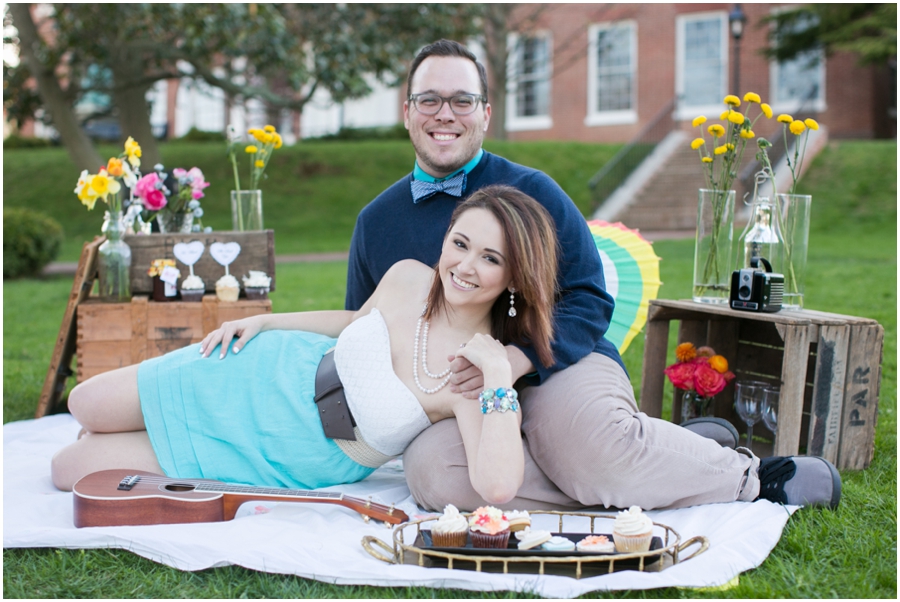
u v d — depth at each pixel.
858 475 3.00
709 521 2.44
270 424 2.66
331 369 2.65
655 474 2.50
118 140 23.42
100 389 2.71
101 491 2.42
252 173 4.45
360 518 2.53
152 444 2.69
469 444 2.43
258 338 2.79
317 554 2.16
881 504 2.63
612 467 2.48
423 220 3.09
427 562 2.16
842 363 3.01
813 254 10.33
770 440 3.57
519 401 2.68
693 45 18.72
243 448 2.65
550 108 20.23
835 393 3.01
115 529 2.28
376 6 13.09
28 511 2.52
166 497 2.39
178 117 23.70
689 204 14.67
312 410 2.65
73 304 3.93
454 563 2.16
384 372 2.55
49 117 13.88
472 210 2.47
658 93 19.05
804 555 2.24
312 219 15.37
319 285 8.91
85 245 3.98
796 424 2.97
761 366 3.59
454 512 2.21
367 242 3.19
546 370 2.56
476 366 2.45
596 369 2.62
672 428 2.56
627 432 2.48
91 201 3.82
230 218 14.91
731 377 3.37
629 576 2.02
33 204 16.22
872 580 2.10
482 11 14.50
